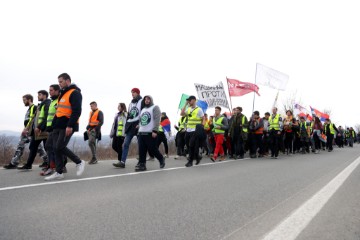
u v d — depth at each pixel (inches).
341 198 214.2
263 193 227.8
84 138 430.6
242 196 216.1
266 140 617.9
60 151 278.5
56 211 170.9
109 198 203.8
